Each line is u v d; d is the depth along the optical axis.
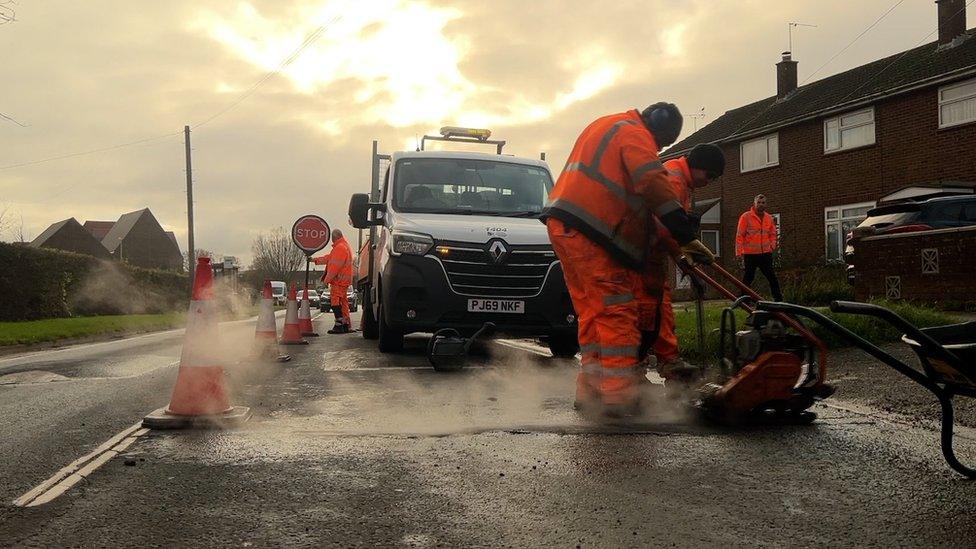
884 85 23.02
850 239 14.12
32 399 6.20
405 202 9.14
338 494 3.32
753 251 14.17
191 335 4.97
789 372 4.46
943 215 13.45
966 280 10.88
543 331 8.08
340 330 14.45
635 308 5.03
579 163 5.11
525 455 3.94
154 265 89.12
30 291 21.48
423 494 3.31
